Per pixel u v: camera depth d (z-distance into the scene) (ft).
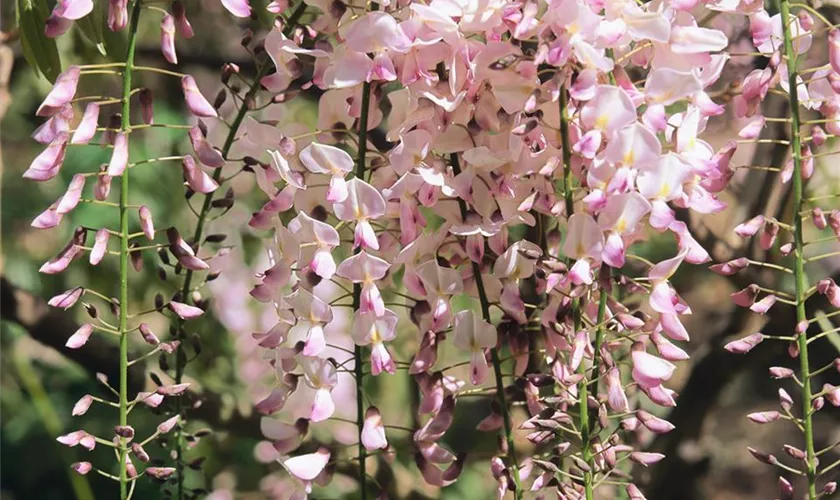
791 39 3.20
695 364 4.45
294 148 3.21
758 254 4.22
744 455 6.71
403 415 5.11
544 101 3.17
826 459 6.52
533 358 3.52
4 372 5.96
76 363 4.18
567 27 3.06
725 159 3.19
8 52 4.16
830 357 4.62
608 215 3.08
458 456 3.29
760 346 4.34
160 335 4.99
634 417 3.25
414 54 3.15
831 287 3.18
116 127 3.21
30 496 7.73
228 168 5.06
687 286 5.00
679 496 4.46
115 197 5.29
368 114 3.30
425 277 3.22
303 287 3.21
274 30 3.23
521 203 3.22
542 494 3.24
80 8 3.13
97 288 5.05
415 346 4.53
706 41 3.12
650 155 3.04
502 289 3.27
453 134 3.21
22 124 5.71
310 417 3.26
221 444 5.25
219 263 4.16
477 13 3.13
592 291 3.22
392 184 3.29
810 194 4.26
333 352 5.05
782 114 4.15
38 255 5.97
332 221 3.57
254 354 5.11
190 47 4.96
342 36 3.21
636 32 3.08
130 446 3.24
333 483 4.77
